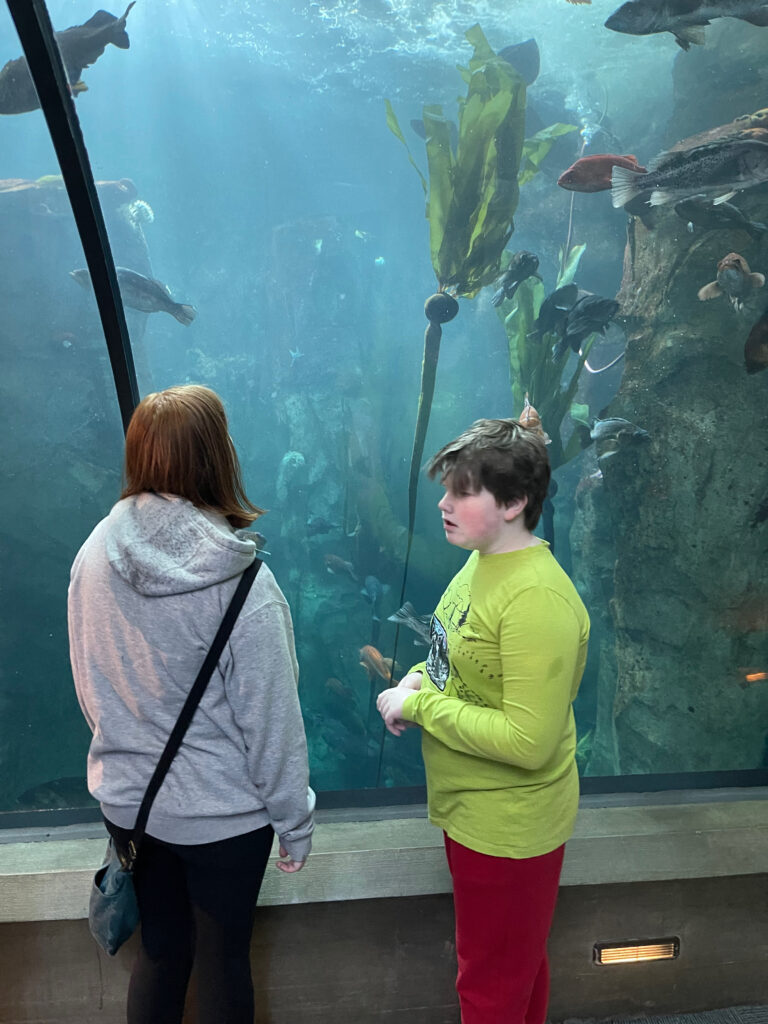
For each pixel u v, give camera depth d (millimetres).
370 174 8453
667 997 1771
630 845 1648
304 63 6168
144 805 999
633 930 1718
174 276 9102
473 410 7359
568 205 5527
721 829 1694
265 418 9344
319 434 9016
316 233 8586
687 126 4402
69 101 1380
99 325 5211
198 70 6773
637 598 4059
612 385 5020
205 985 1101
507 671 1001
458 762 1135
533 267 2961
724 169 2809
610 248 5590
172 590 921
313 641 8594
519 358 3611
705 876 1652
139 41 6117
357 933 1626
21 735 5285
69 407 5324
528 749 980
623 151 5324
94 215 1502
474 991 1188
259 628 957
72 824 1681
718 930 1745
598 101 5332
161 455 980
